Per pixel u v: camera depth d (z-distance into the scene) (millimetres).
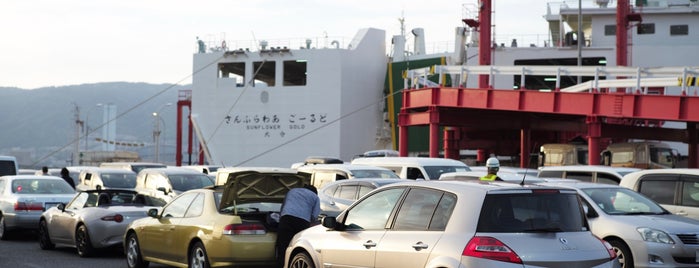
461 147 57219
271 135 66312
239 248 12758
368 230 10250
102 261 17656
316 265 10984
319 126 65438
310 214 12938
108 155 67500
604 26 62844
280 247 12727
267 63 68375
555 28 68500
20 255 18969
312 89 65688
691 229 13422
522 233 8664
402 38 71875
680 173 15891
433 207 9391
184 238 13773
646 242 13273
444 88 42562
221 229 12891
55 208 20094
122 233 17922
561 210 9008
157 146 83875
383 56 71188
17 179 23031
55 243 19719
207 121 68000
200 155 70812
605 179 19516
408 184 10031
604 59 62125
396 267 9508
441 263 8773
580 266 8641
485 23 49312
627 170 19703
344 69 65875
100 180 27609
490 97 40531
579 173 20234
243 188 13523
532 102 38844
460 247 8664
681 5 61344
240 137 67125
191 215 13969
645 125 50781
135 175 28500
